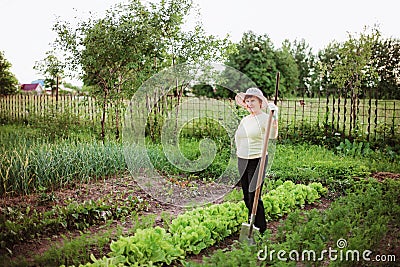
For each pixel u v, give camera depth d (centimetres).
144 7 1055
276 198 562
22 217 495
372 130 1075
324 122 1101
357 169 779
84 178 716
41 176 657
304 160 874
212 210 514
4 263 375
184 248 439
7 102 1644
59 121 1097
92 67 1038
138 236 411
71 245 411
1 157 696
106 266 364
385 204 554
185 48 1073
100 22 1016
